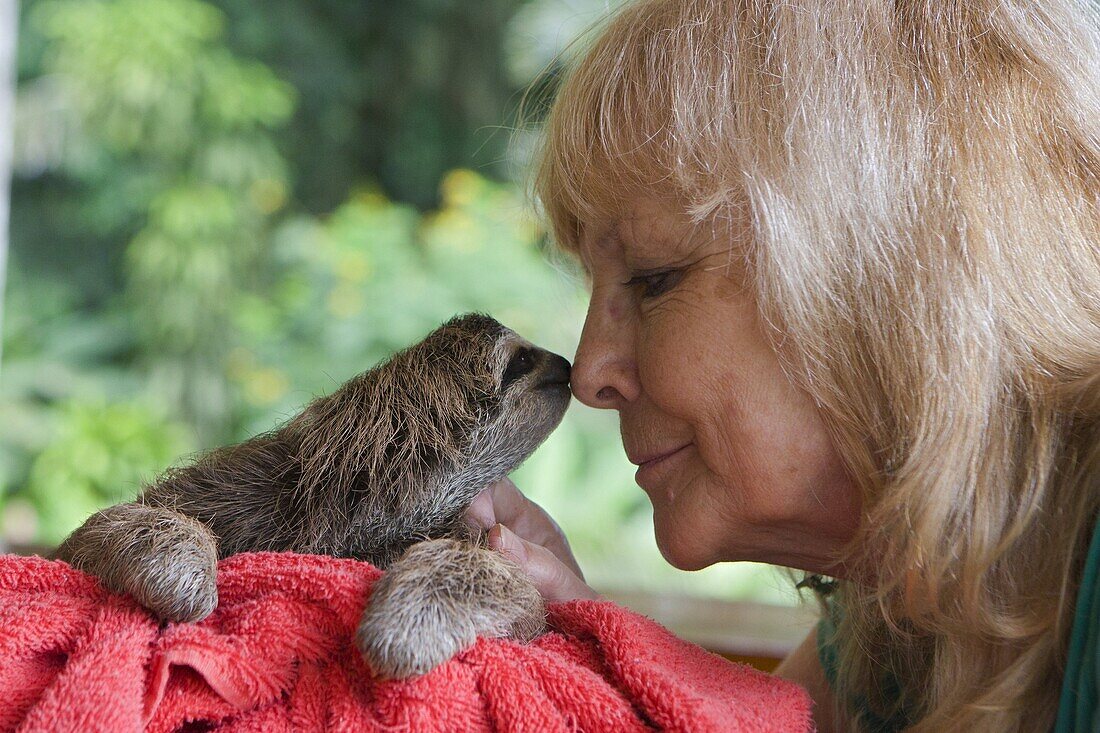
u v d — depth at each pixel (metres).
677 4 2.03
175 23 10.60
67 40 10.65
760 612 4.12
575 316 6.77
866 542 1.91
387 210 10.09
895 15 1.88
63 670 1.75
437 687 1.76
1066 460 1.78
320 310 9.41
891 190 1.80
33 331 10.45
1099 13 1.97
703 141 1.91
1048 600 1.76
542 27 11.27
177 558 1.93
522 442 2.89
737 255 1.92
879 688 2.24
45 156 10.75
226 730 1.79
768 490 1.95
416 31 12.26
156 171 10.65
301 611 1.91
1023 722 1.78
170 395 9.88
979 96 1.80
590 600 2.07
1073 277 1.80
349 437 2.64
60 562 2.03
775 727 1.82
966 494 1.73
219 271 10.16
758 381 1.92
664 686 1.75
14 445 9.30
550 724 1.73
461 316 2.99
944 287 1.75
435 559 2.00
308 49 11.91
